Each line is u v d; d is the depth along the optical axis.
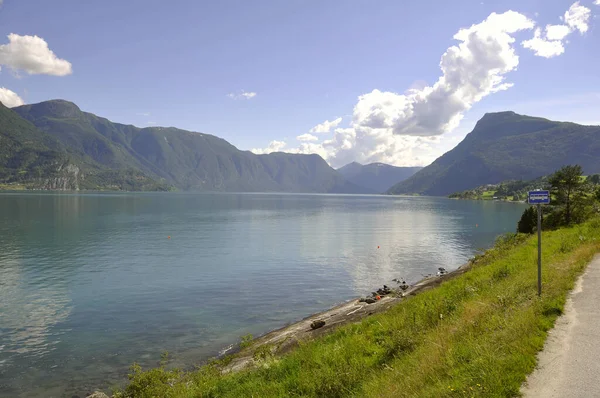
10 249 69.62
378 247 75.25
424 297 23.95
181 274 50.38
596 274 20.36
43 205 195.00
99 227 106.00
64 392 21.09
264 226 115.75
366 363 14.30
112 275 49.56
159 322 32.16
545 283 18.06
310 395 12.45
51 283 45.25
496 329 12.70
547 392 8.66
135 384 17.66
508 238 50.78
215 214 164.50
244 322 32.28
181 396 15.48
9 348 26.83
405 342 14.91
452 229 110.69
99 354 25.89
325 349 16.67
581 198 58.31
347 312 30.75
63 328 30.73
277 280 47.31
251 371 16.42
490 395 8.61
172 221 127.81
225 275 49.88
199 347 27.06
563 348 10.89
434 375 10.64
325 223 128.50
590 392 8.52
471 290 21.67
